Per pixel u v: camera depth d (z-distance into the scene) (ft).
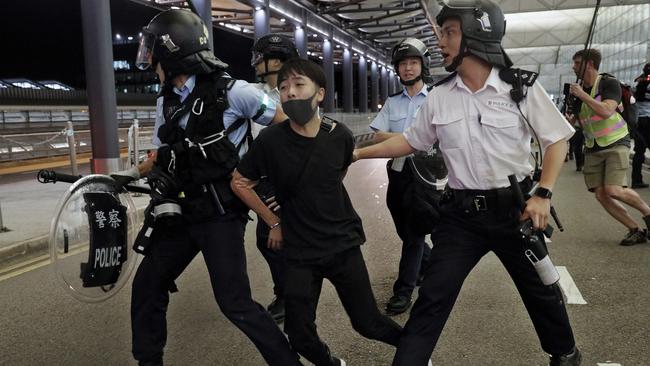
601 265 15.99
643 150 29.40
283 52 11.25
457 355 10.41
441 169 11.75
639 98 28.76
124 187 8.98
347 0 63.36
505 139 7.49
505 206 7.48
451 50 7.48
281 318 12.08
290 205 7.95
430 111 8.08
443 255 7.86
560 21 107.96
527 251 7.52
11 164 46.14
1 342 11.41
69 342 11.40
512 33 115.55
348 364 10.23
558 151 7.32
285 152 7.77
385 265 16.63
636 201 17.84
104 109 30.14
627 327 11.49
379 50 118.83
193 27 8.29
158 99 8.98
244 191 8.09
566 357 8.45
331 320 12.35
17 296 14.38
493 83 7.41
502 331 11.47
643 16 73.20
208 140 8.26
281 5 58.80
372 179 38.45
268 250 11.84
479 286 14.35
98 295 8.85
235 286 8.41
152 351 8.93
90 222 8.36
